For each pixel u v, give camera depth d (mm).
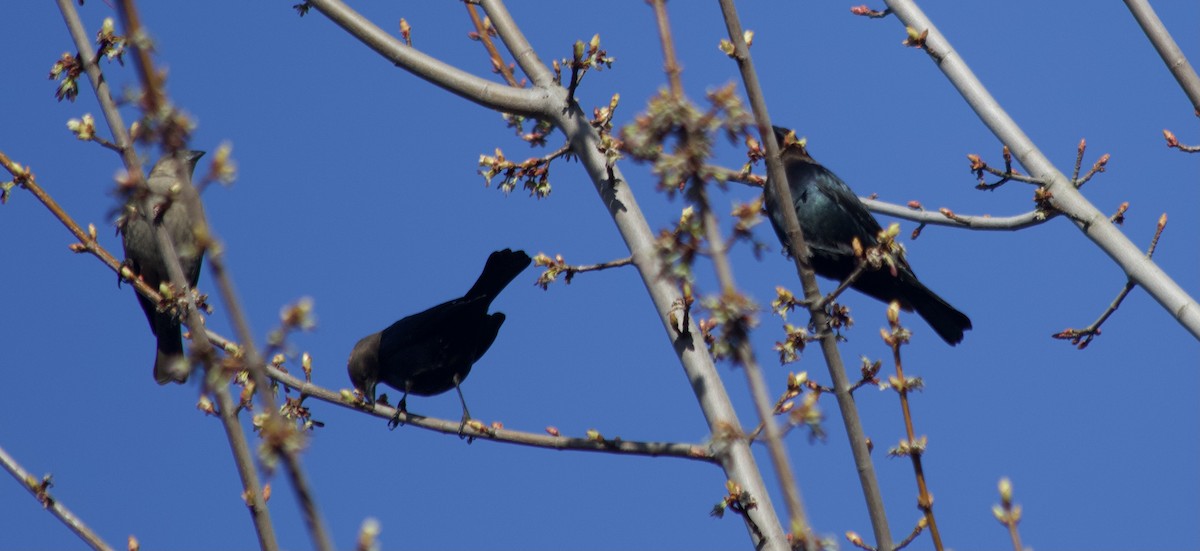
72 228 10141
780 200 9406
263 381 5848
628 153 7277
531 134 12516
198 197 6148
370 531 5371
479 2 12094
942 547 7715
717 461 10039
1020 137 13141
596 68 11312
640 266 10469
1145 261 12352
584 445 10547
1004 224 13812
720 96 7012
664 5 7465
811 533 6309
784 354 9008
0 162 9969
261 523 7070
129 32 6172
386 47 11680
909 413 8062
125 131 8555
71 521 8836
